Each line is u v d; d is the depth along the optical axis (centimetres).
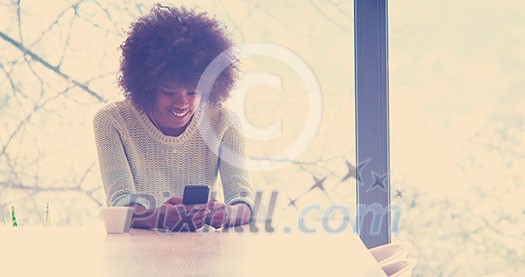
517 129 368
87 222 367
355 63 340
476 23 370
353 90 358
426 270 370
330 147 371
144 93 258
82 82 371
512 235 368
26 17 371
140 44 261
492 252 369
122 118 260
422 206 370
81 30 371
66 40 371
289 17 373
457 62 371
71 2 371
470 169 370
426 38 372
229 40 278
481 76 371
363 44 339
